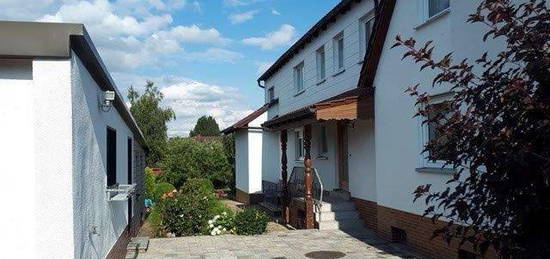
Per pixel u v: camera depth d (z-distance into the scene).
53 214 4.40
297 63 20.06
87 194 5.34
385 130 10.94
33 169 4.46
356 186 13.37
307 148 13.62
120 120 9.15
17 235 4.42
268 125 17.36
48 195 4.39
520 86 3.19
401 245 10.40
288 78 21.53
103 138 6.73
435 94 8.76
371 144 12.37
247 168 24.88
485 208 3.42
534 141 3.22
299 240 11.45
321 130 16.77
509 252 3.42
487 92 3.47
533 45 3.25
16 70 4.47
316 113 11.32
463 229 3.80
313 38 17.78
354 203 13.44
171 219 13.44
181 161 30.45
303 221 14.34
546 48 3.25
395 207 10.50
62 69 4.44
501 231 3.47
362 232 12.15
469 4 7.00
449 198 3.67
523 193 3.24
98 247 6.15
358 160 13.22
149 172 24.12
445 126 3.65
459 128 3.52
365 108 11.57
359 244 10.70
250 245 11.11
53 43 4.32
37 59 4.40
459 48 7.25
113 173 8.11
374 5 12.17
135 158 13.94
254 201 24.28
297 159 19.81
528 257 3.24
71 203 4.43
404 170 10.02
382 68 11.08
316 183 14.80
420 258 9.15
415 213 9.59
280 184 19.56
